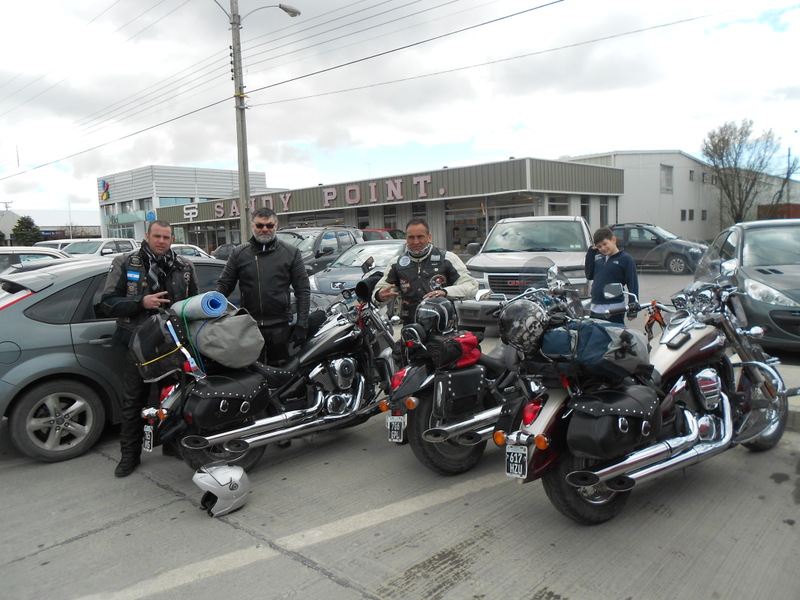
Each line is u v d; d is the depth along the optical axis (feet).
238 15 59.11
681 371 12.41
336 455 15.89
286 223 113.80
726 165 128.06
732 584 9.47
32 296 15.47
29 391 15.19
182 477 14.73
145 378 13.06
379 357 16.16
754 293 21.57
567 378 10.94
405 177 90.89
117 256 15.56
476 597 9.36
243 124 60.75
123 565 10.65
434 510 12.42
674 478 13.55
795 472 13.64
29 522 12.41
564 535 11.20
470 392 13.15
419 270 16.01
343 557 10.68
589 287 25.96
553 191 83.41
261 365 14.14
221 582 10.00
